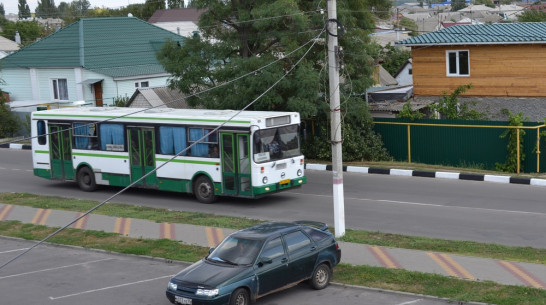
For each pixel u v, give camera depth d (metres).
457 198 22.17
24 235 19.84
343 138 29.44
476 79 33.53
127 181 25.08
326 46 28.70
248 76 28.19
